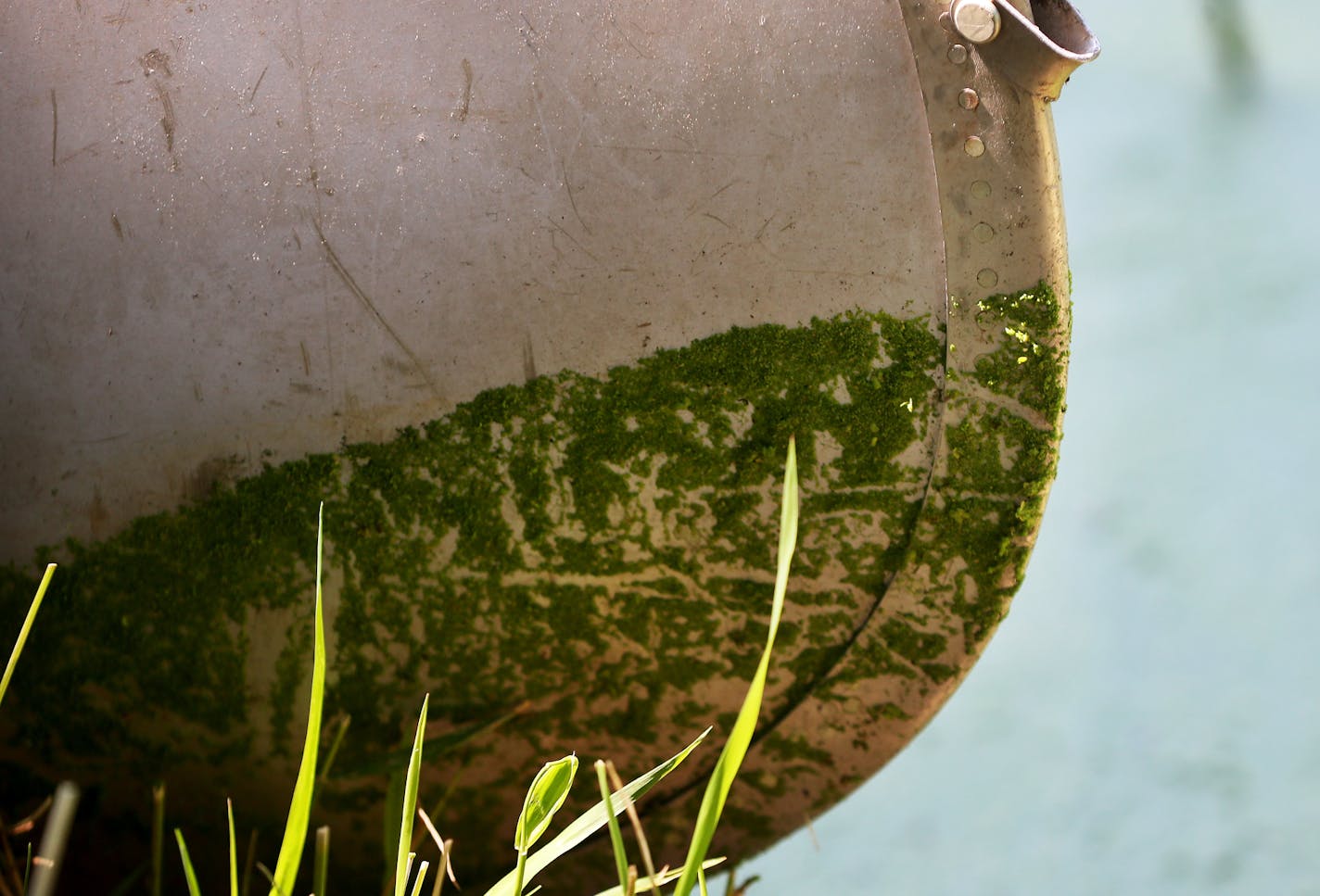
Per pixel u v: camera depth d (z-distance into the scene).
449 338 1.49
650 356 1.49
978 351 1.49
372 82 1.49
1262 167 3.54
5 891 1.50
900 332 1.49
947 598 1.52
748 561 1.52
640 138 1.48
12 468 1.52
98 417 1.51
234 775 1.57
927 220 1.48
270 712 1.55
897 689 1.54
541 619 1.53
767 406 1.50
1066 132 3.90
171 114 1.50
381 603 1.53
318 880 1.47
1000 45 1.46
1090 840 1.95
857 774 1.57
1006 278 1.48
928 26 1.47
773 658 1.54
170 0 1.50
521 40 1.48
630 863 1.59
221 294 1.50
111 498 1.52
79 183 1.50
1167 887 1.90
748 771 1.58
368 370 1.50
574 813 1.58
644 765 1.57
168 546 1.52
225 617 1.53
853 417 1.49
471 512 1.51
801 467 1.50
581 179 1.48
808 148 1.48
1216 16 4.14
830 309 1.49
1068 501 2.57
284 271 1.50
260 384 1.50
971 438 1.50
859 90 1.47
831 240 1.48
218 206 1.50
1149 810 1.97
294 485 1.51
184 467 1.51
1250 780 1.99
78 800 1.58
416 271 1.49
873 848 1.97
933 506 1.50
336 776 1.55
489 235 1.49
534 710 1.55
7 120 1.50
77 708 1.55
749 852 1.60
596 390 1.50
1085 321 3.10
